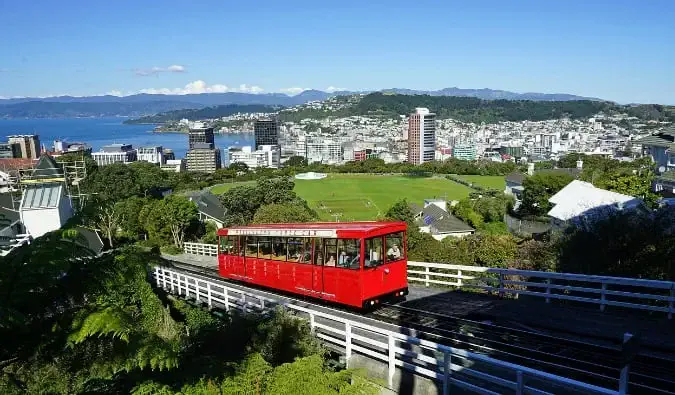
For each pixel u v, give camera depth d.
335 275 17.61
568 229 22.97
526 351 12.43
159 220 54.94
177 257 45.12
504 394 10.38
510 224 73.62
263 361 8.41
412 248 36.31
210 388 7.42
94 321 5.85
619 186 50.16
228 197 67.88
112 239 53.19
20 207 39.62
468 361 12.36
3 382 5.91
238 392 7.64
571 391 10.34
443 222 76.19
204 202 77.69
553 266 20.86
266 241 21.58
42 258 5.89
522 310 16.16
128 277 6.81
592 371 11.08
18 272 5.87
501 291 17.97
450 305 17.39
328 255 17.97
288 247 20.09
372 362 12.04
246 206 66.44
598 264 18.84
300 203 66.81
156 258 7.16
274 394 7.74
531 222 70.62
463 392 10.59
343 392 7.91
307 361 8.51
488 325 14.58
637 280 14.39
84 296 6.49
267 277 21.52
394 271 17.50
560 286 16.30
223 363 8.25
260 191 66.75
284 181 71.06
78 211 7.11
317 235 18.45
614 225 19.25
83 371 6.50
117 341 6.48
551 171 90.81
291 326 13.43
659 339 12.77
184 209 55.28
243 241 23.36
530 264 22.95
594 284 18.56
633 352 8.01
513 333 13.88
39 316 6.25
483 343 13.33
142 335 6.62
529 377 11.08
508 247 30.48
